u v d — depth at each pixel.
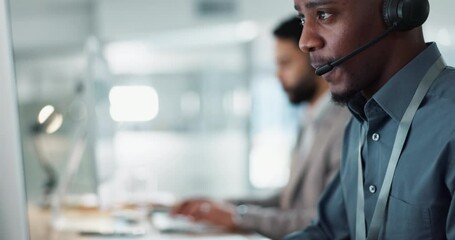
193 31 4.61
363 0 0.81
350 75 0.83
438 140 0.78
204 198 2.14
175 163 4.87
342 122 1.72
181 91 4.88
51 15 2.07
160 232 1.75
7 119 0.75
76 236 1.66
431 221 0.78
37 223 1.29
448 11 2.82
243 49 4.83
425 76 0.83
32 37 1.73
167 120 4.81
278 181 4.90
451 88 0.80
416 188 0.80
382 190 0.84
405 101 0.83
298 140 2.12
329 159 1.73
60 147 1.78
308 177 1.80
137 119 4.60
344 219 1.06
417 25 0.82
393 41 0.83
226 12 4.53
